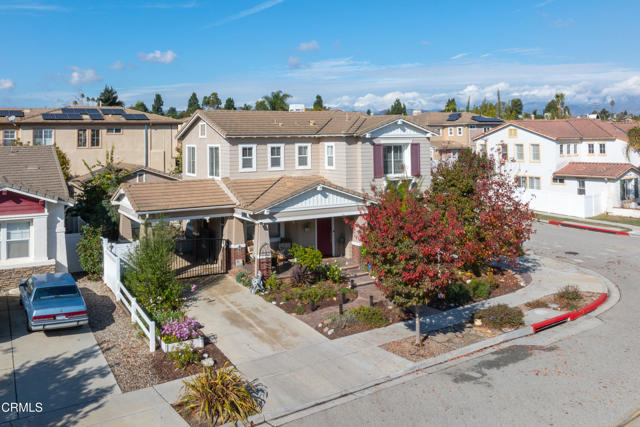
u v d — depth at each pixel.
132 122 42.62
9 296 18.97
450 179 21.41
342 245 24.91
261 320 16.70
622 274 22.98
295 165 25.84
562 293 18.97
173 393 11.62
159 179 34.56
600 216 38.06
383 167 25.27
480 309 17.92
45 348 14.09
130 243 21.44
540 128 43.53
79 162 40.91
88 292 19.77
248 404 10.85
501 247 20.17
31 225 19.89
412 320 16.88
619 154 41.88
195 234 26.20
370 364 13.33
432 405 11.16
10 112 40.84
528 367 13.15
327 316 17.02
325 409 11.10
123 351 14.02
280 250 24.33
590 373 12.67
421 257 13.30
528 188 44.16
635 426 10.09
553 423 10.28
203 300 18.75
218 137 24.67
